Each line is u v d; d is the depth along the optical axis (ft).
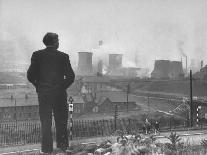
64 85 16.85
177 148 14.14
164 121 195.31
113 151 13.70
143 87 350.23
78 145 17.46
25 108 247.70
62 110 16.94
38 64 16.78
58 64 16.79
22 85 312.29
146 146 13.85
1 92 283.18
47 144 16.66
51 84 16.61
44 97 16.58
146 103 296.10
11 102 249.34
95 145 16.33
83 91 315.78
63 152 16.26
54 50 16.98
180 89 344.69
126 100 294.66
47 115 16.61
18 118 244.01
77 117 269.85
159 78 372.99
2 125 108.47
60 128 16.94
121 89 336.49
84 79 332.80
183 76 371.76
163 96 311.47
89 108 285.43
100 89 332.39
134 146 13.41
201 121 170.60
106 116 268.41
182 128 110.63
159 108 276.21
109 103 290.97
